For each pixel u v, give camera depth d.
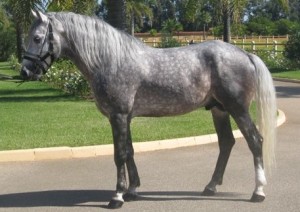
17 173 8.28
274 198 6.59
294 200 6.51
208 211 6.12
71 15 6.30
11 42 51.81
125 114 6.21
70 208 6.38
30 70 6.12
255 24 71.62
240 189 7.09
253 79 6.34
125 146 6.25
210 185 6.80
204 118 12.96
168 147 10.04
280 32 71.44
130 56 6.21
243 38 57.44
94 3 20.36
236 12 21.89
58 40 6.18
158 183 7.52
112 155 9.45
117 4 16.98
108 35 6.20
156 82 6.22
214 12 27.19
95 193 7.06
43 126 11.88
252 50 37.78
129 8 44.72
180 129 11.38
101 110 6.33
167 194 6.90
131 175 6.59
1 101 17.06
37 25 6.16
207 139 10.51
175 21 72.88
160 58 6.32
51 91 20.31
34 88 21.61
